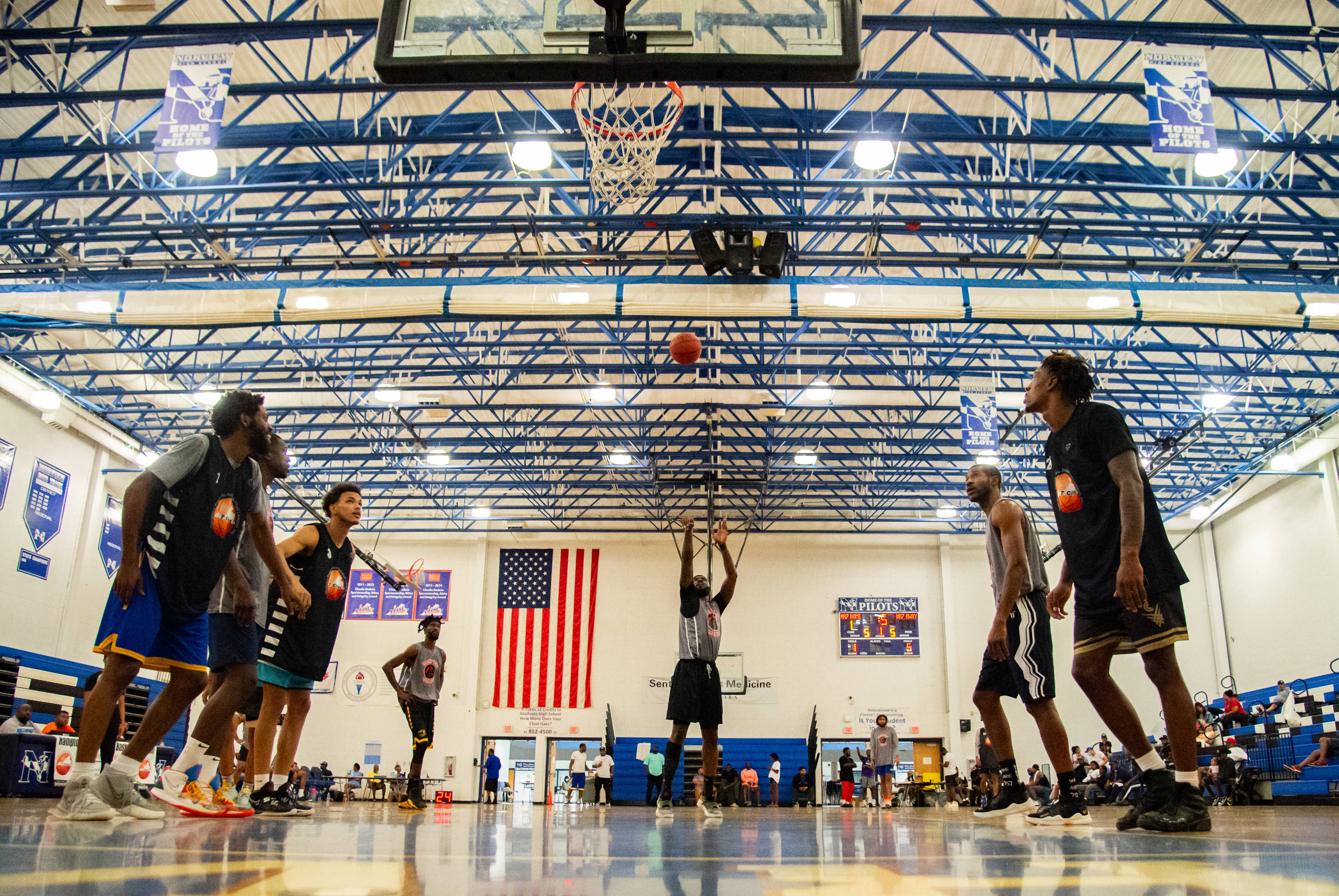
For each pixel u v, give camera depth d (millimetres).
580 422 19391
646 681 23328
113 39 10164
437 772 22531
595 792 21578
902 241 15812
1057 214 14336
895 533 24172
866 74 10617
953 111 10711
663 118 12484
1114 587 3328
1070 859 1949
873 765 21375
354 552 5414
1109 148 13258
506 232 12984
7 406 16344
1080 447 3467
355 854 2057
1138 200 14109
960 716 22906
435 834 3172
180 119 9055
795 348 16375
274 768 5043
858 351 18281
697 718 5898
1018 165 13594
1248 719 17547
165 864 1646
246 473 3742
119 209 13711
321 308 12531
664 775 6004
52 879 1370
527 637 23703
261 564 4426
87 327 12586
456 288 12586
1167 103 9234
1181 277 14219
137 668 3293
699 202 14906
